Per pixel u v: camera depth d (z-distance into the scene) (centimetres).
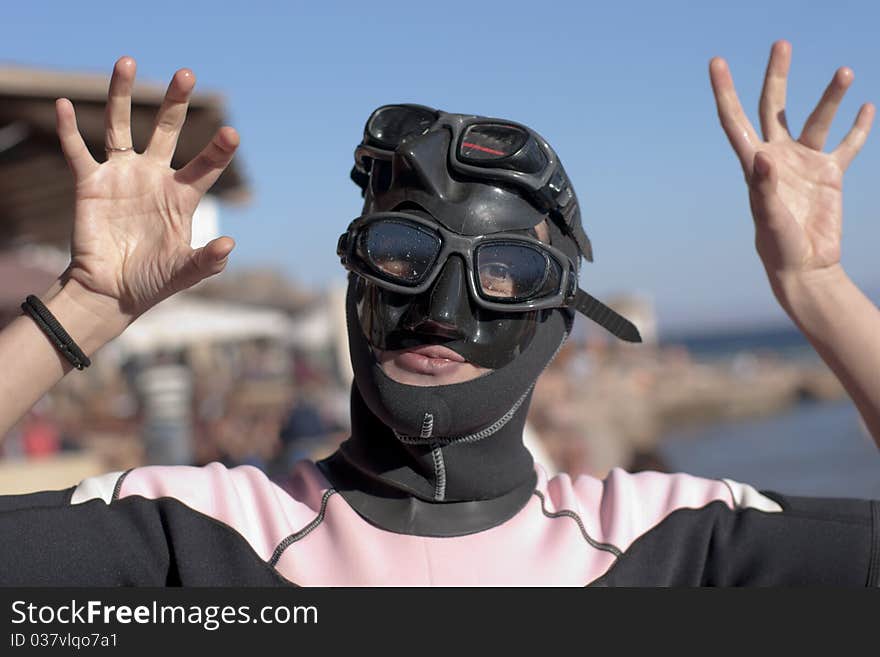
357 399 201
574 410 966
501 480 198
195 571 186
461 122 195
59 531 182
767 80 217
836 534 196
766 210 202
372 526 193
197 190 187
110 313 188
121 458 1038
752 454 2964
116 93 189
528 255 188
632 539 197
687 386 4391
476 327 186
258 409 1369
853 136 214
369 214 193
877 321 205
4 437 182
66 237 966
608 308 213
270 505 196
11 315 743
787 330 17450
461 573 188
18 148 645
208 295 3397
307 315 2536
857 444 2944
